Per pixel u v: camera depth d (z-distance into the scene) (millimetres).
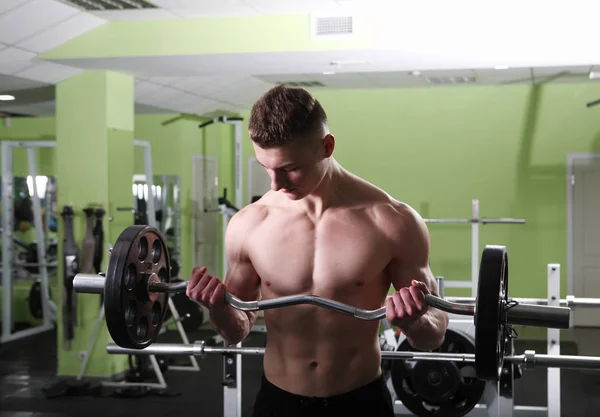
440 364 2857
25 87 5070
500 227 6980
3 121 6668
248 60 4535
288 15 4270
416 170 7156
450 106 7066
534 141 6902
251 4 4039
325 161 1447
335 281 1508
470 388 2902
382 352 2072
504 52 4184
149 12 4199
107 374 4859
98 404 4438
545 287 6902
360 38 4191
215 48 4336
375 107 7207
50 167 6578
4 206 6398
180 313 6504
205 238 7277
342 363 1535
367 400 1549
